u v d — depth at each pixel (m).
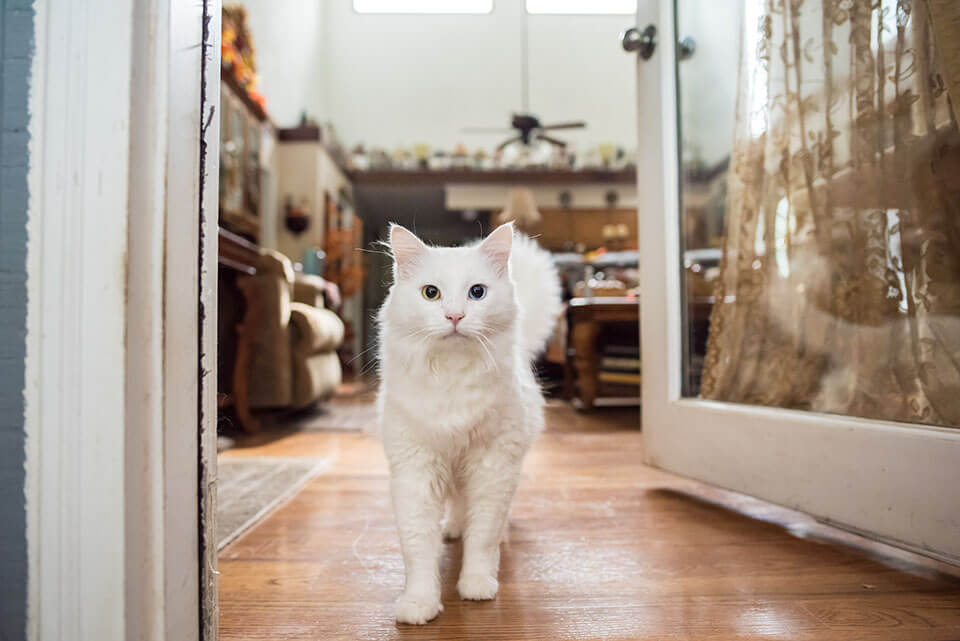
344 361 7.16
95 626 0.63
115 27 0.63
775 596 1.04
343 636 0.90
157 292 0.66
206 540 0.74
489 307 1.05
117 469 0.63
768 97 1.57
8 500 0.64
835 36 1.36
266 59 6.32
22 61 0.64
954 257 1.14
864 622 0.94
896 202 1.25
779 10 1.52
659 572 1.15
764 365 1.58
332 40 9.07
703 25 1.86
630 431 2.98
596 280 5.04
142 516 0.65
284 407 3.22
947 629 0.91
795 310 1.50
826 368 1.42
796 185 1.49
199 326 0.73
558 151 8.73
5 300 0.64
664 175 1.79
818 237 1.44
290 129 6.91
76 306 0.63
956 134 1.12
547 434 2.88
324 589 1.07
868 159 1.30
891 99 1.25
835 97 1.37
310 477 1.95
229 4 5.04
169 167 0.67
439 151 9.03
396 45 9.16
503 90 9.23
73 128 0.63
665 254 1.79
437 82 9.19
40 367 0.63
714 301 1.78
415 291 1.06
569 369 4.36
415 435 1.04
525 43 9.24
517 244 1.50
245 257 2.69
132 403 0.64
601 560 1.21
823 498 1.27
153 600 0.66
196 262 0.72
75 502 0.63
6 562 0.64
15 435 0.64
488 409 1.03
